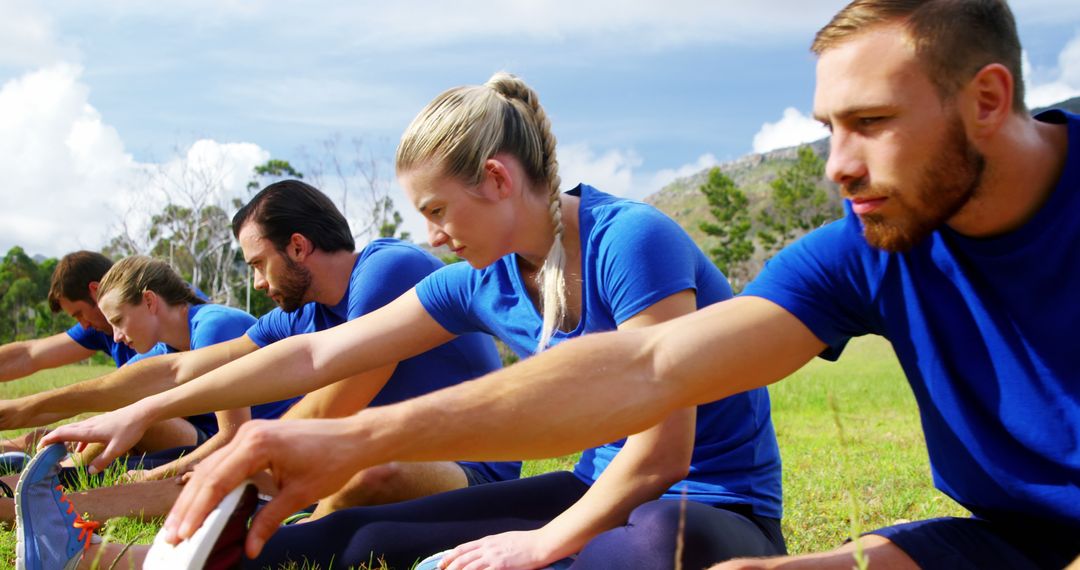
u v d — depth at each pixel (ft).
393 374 11.32
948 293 5.98
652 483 7.49
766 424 8.38
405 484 10.42
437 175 8.04
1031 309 5.64
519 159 8.20
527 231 8.34
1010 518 6.19
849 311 6.38
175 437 14.88
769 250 257.75
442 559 7.68
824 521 13.14
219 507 5.41
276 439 5.38
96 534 8.72
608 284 7.97
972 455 6.12
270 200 12.00
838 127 5.42
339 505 10.55
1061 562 6.00
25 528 8.15
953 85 5.17
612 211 8.16
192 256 152.35
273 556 8.70
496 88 8.51
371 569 8.67
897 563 6.13
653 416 5.94
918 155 5.24
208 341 13.92
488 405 5.71
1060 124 5.65
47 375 70.54
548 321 8.20
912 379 6.35
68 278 17.01
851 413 34.47
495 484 9.18
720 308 6.22
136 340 14.64
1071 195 5.42
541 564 7.38
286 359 9.60
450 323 9.55
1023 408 5.78
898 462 18.93
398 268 11.55
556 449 5.83
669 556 6.79
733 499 7.80
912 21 5.15
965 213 5.52
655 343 6.02
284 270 12.02
